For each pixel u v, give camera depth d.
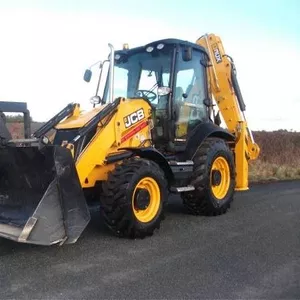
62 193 4.72
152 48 6.86
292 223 6.70
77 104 6.29
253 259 4.89
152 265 4.64
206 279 4.26
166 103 6.79
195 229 6.26
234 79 8.48
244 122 8.41
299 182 12.30
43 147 4.82
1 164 5.43
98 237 5.70
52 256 4.88
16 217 5.25
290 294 3.92
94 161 5.59
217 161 7.38
